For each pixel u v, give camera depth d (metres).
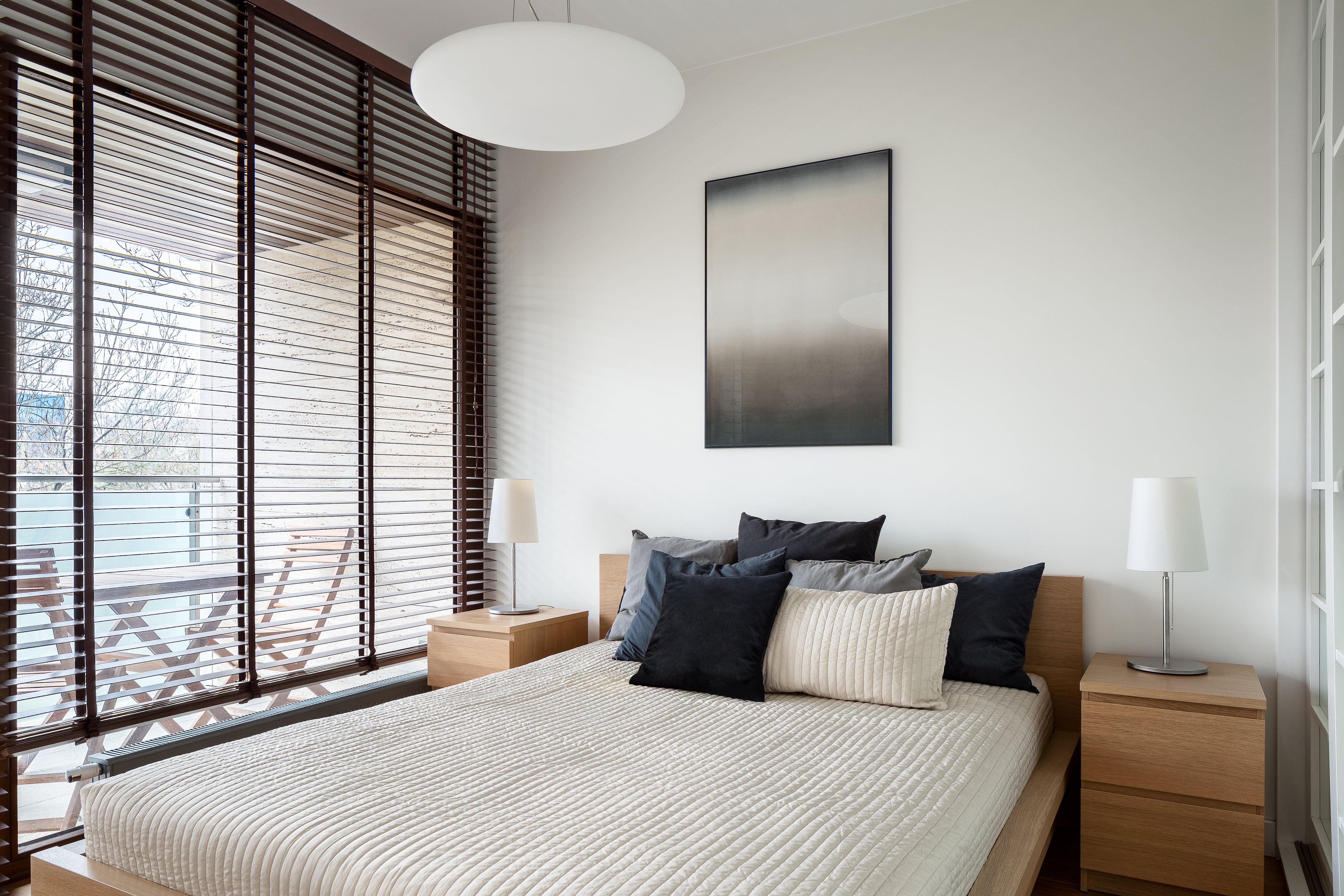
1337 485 1.62
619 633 3.06
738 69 3.36
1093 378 2.73
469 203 3.84
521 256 3.85
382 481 3.65
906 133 3.04
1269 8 2.54
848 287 3.10
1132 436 2.67
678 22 3.09
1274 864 2.40
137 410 2.90
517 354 3.85
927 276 2.98
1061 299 2.78
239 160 2.84
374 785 1.63
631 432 3.55
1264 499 2.51
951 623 2.55
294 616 3.69
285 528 3.86
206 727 2.60
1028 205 2.83
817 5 2.98
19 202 2.29
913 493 2.98
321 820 1.47
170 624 2.83
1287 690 2.45
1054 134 2.80
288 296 3.93
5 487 2.25
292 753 1.84
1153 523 2.36
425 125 3.53
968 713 2.18
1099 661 2.56
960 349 2.92
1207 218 2.59
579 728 2.03
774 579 2.47
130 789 1.68
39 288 2.31
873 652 2.29
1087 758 2.26
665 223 3.50
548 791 1.60
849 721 2.10
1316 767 2.37
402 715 2.16
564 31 1.83
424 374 3.87
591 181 3.67
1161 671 2.35
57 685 2.36
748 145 3.33
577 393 3.69
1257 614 2.51
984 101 2.91
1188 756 2.14
